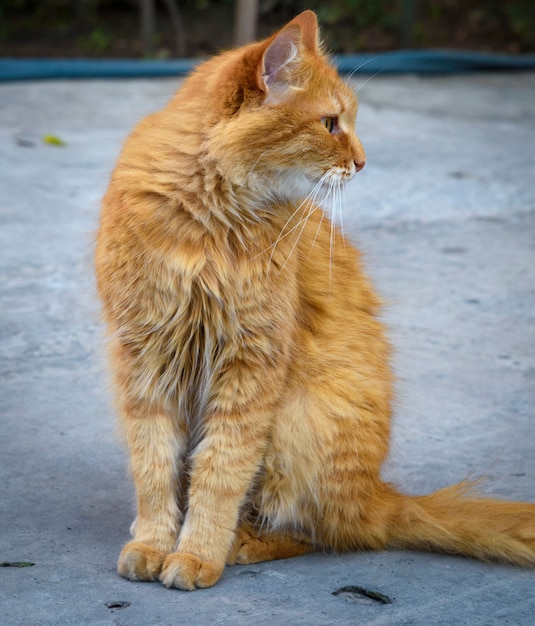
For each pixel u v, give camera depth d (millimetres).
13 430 5410
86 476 4973
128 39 17938
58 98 13570
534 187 11086
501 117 14430
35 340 6660
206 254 4148
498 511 4355
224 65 4414
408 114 14219
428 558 4367
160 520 4273
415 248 8961
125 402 4324
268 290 4195
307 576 4172
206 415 4344
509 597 3969
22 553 4199
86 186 9961
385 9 19484
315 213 4805
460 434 5594
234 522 4230
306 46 4586
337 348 4566
